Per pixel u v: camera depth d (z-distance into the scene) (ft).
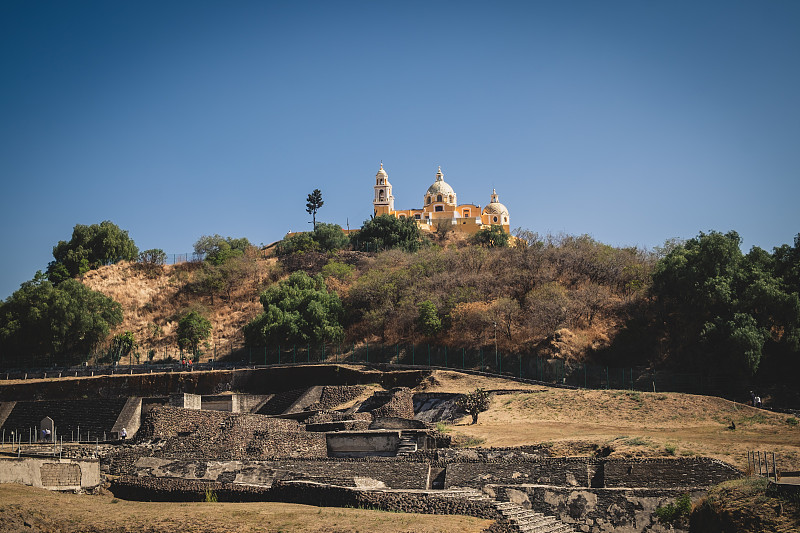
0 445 211.82
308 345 355.56
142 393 312.71
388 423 209.67
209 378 318.65
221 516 130.11
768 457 158.30
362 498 138.00
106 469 179.73
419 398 262.06
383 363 331.57
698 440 181.88
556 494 141.28
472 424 228.22
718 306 290.97
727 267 297.94
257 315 392.88
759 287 278.67
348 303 386.73
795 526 105.40
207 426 201.87
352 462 166.09
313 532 120.67
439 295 365.40
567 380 289.94
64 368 355.77
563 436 197.06
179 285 478.59
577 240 417.08
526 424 222.07
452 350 328.29
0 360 371.76
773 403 257.34
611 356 304.30
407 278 388.57
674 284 309.22
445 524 123.24
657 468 148.15
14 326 373.20
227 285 468.75
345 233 560.61
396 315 362.94
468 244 521.65
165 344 409.28
